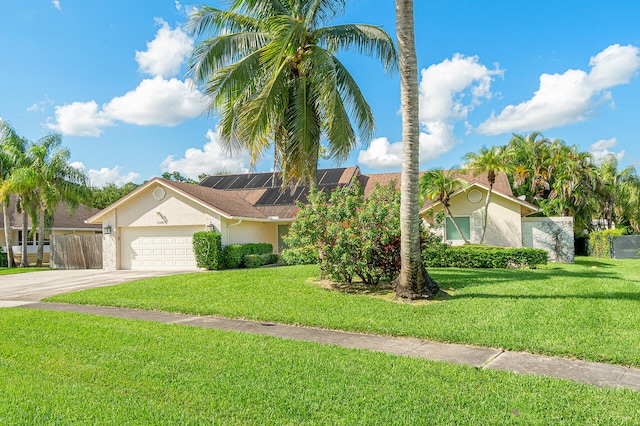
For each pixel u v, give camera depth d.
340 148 13.73
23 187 23.52
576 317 7.33
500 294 9.50
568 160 28.23
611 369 5.05
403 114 9.07
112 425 3.67
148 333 6.83
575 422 3.62
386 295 9.75
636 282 11.46
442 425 3.61
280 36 12.38
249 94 13.83
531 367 5.14
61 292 12.37
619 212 34.03
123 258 20.06
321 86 13.16
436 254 16.41
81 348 6.01
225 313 8.36
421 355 5.67
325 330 7.16
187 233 19.19
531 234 20.92
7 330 7.16
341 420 3.71
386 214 10.47
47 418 3.80
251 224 21.95
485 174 23.31
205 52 13.92
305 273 13.34
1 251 26.48
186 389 4.47
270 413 3.88
